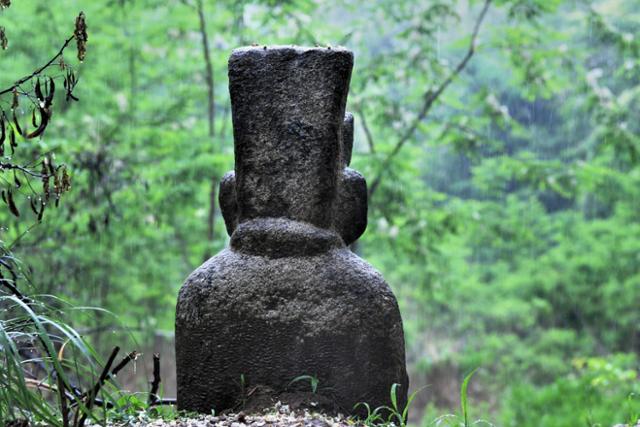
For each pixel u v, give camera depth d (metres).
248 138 5.07
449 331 21.14
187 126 13.93
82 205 11.47
